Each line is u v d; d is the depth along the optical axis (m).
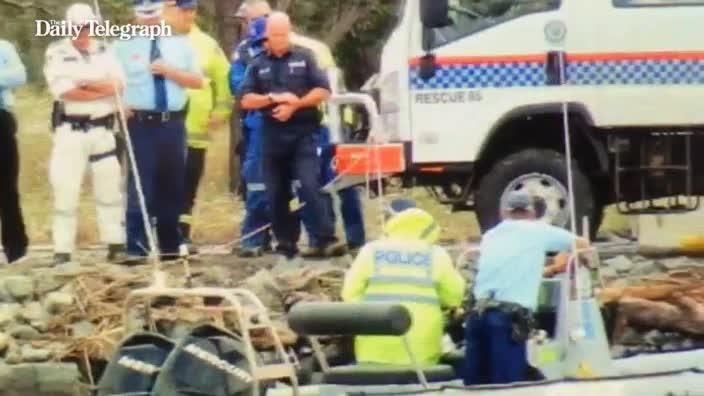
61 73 58.31
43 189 81.88
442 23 59.84
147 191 58.00
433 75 60.88
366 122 63.22
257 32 62.09
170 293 37.53
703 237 61.59
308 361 43.09
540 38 60.47
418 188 68.44
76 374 48.88
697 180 61.22
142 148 57.84
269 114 59.62
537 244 42.03
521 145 61.31
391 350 41.00
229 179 82.06
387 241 42.09
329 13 95.06
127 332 41.78
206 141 62.34
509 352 41.59
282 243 60.62
